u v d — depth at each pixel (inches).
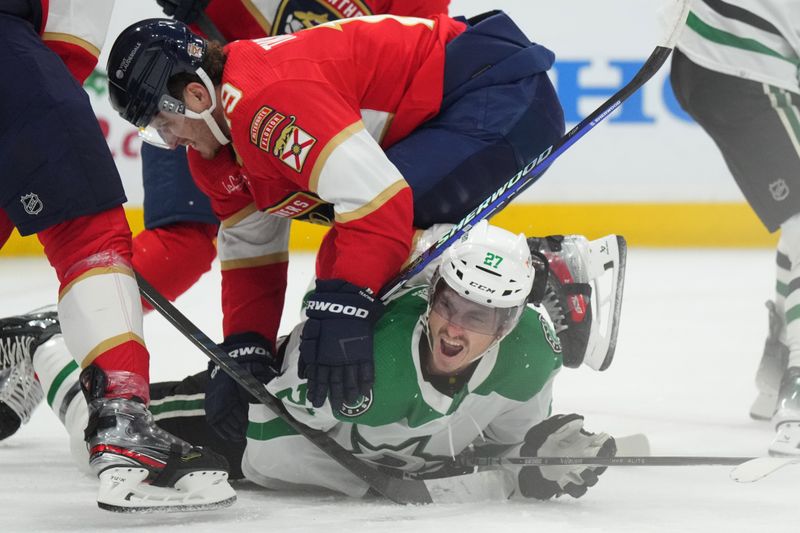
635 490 369.7
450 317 319.3
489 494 353.1
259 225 397.7
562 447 351.6
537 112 399.5
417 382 330.6
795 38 495.5
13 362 419.8
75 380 384.2
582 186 1194.6
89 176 334.3
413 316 333.4
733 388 570.9
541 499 353.1
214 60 355.9
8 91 331.3
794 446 417.4
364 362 323.0
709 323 796.0
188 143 373.4
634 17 1161.4
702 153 1202.0
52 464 412.8
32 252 1141.7
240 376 338.3
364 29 383.2
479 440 373.7
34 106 330.6
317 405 326.6
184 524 319.0
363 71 377.4
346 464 335.9
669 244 1213.7
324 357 323.0
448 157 382.6
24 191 333.4
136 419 321.7
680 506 344.2
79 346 332.2
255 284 401.1
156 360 634.2
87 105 339.6
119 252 339.6
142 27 352.8
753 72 493.7
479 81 395.9
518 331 342.0
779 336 489.4
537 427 356.2
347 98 369.1
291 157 343.9
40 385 414.0
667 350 689.6
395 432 341.7
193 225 484.7
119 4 1077.8
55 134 331.3
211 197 399.2
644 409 516.7
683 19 346.6
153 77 350.9
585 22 1159.0
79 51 363.3
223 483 318.3
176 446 322.0
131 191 1101.7
